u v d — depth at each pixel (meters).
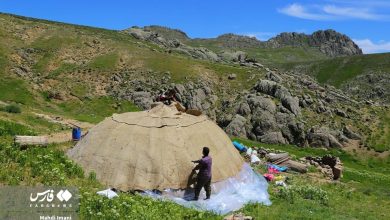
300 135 85.44
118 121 20.47
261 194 19.62
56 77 100.00
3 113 38.75
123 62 114.06
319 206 20.22
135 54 119.19
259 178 22.50
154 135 19.14
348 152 83.06
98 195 15.32
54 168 16.34
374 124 94.88
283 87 97.62
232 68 115.88
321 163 34.50
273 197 19.95
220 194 18.53
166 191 17.55
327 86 117.12
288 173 29.03
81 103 90.81
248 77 110.12
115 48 122.19
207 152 17.50
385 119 98.06
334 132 87.19
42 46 117.06
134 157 18.36
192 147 19.38
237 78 109.56
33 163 16.73
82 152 19.58
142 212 14.24
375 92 199.75
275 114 89.50
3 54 102.75
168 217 14.75
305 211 18.45
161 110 21.47
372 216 20.78
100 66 109.38
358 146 85.44
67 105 88.56
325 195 22.23
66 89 95.00
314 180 28.11
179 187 17.80
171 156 18.50
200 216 15.40
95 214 12.98
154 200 16.38
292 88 105.38
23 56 107.31
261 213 17.00
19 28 125.62
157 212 14.98
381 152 83.06
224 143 21.56
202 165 17.34
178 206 16.27
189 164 18.45
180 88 98.50
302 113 93.12
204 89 100.94
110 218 12.97
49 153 19.09
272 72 111.69
